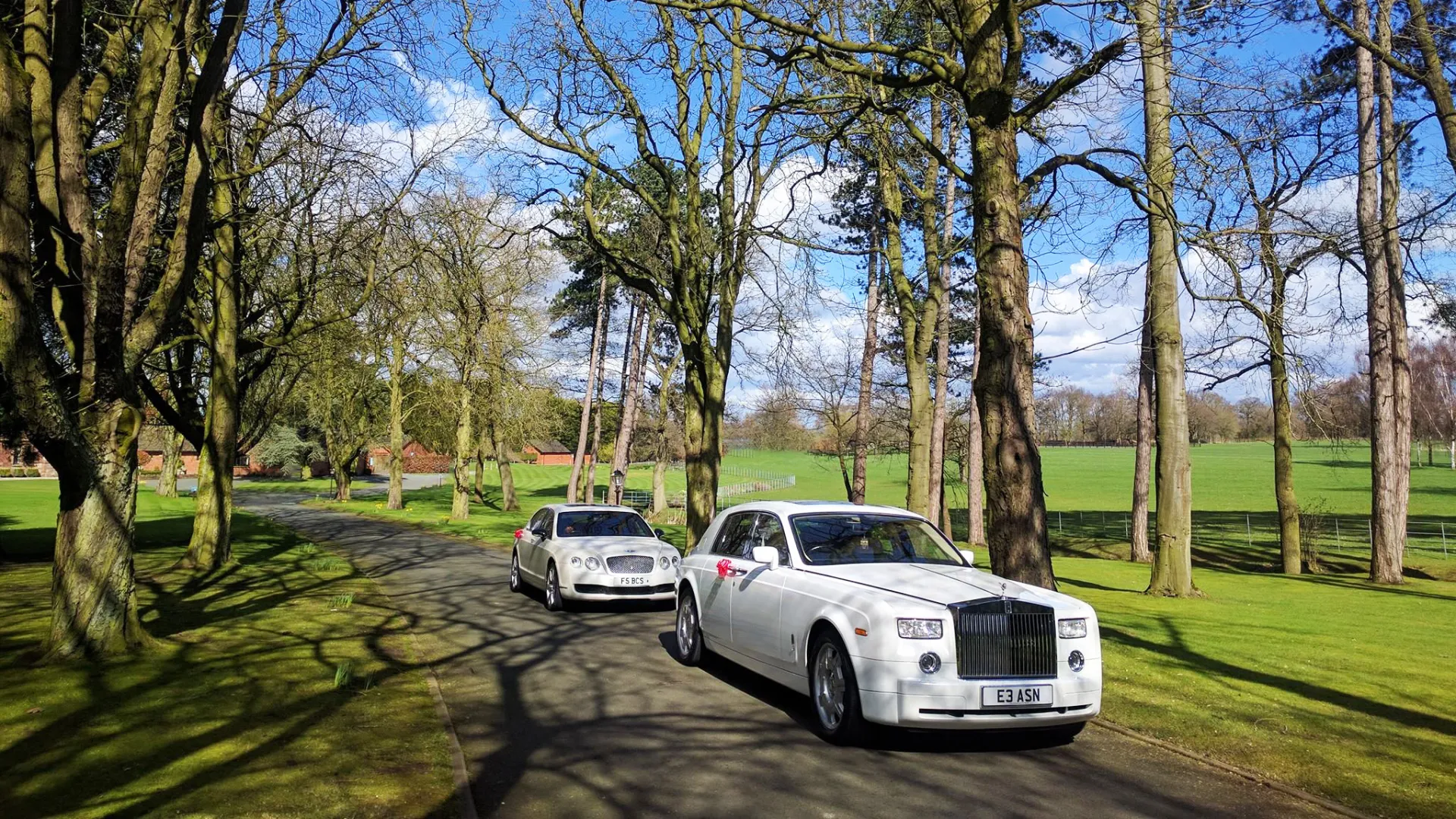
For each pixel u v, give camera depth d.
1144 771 5.89
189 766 5.45
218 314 17.27
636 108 17.41
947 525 28.62
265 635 10.18
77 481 8.45
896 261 20.75
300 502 53.44
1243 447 135.12
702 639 9.16
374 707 7.11
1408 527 41.00
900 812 5.05
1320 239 10.75
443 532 30.69
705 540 9.59
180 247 9.11
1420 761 6.09
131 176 8.30
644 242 20.86
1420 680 9.12
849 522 8.25
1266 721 7.08
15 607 11.46
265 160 14.93
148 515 34.03
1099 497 65.44
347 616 11.88
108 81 9.91
